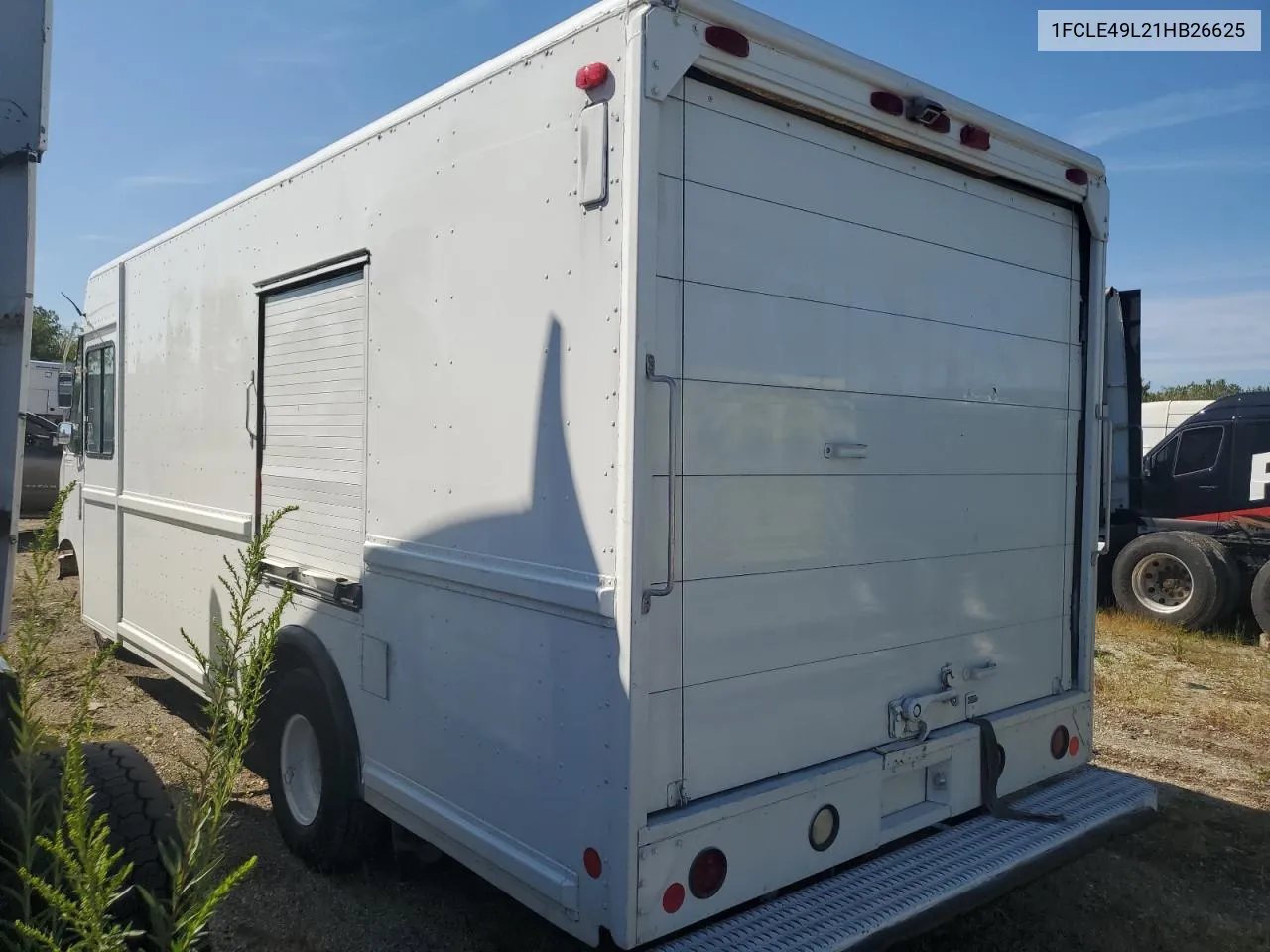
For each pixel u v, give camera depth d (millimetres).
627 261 2215
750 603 2514
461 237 2783
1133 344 8633
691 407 2352
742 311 2479
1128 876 3982
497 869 2605
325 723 3451
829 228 2730
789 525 2613
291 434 3742
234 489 4176
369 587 3221
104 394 5855
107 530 5742
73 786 1785
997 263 3346
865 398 2844
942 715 3123
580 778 2332
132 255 5320
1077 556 3736
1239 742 5750
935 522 3096
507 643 2586
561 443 2404
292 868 3695
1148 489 9789
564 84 2418
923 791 3035
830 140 2736
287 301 3773
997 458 3348
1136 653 8039
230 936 3215
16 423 2244
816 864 2635
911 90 2828
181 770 4492
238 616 2174
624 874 2197
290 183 3719
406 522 3029
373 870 3617
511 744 2570
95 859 1648
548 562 2441
